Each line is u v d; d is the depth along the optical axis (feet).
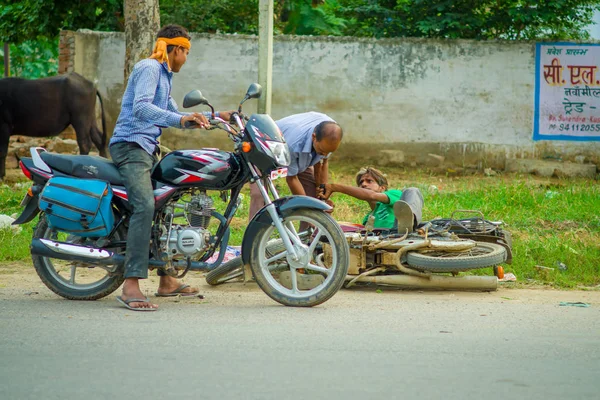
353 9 51.24
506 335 15.11
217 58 48.39
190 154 17.56
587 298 19.53
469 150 47.75
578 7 48.01
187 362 12.98
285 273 19.07
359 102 48.11
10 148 49.26
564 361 13.24
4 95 43.42
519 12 46.83
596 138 47.01
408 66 47.75
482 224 22.11
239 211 32.71
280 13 55.31
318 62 48.01
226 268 20.53
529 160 46.75
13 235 27.78
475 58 47.39
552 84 47.11
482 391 11.57
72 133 50.78
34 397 11.18
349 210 33.22
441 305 18.26
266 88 30.01
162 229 17.93
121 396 11.23
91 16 52.75
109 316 16.72
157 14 32.19
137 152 17.72
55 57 81.30
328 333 15.14
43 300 18.79
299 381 11.97
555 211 32.17
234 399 11.13
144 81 17.52
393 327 15.72
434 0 48.39
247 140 17.57
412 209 20.84
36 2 51.49
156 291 20.48
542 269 22.80
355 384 11.85
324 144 19.74
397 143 48.16
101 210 17.78
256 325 15.83
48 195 17.87
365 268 20.35
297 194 20.52
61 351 13.66
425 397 11.28
